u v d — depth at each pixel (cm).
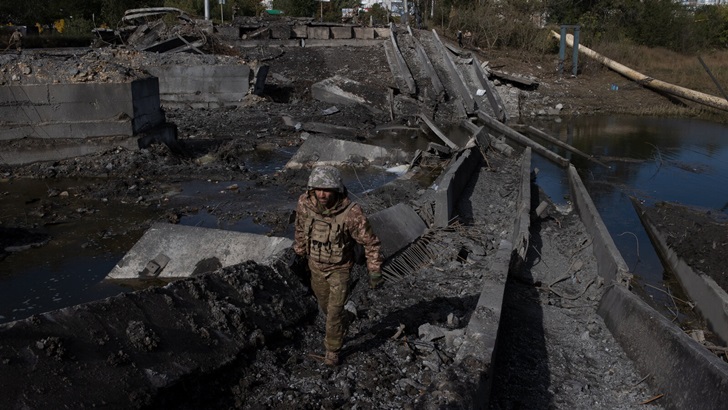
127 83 1231
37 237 845
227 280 519
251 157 1467
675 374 514
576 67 3198
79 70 1226
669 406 505
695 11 4353
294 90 2420
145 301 440
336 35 3092
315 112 2081
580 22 3906
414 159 1425
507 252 772
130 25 3098
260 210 1006
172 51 2367
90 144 1229
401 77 2581
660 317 581
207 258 712
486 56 3319
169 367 404
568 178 1524
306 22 3138
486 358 466
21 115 1194
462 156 1348
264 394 437
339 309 465
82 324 393
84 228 892
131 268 719
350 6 4703
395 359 508
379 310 618
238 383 441
